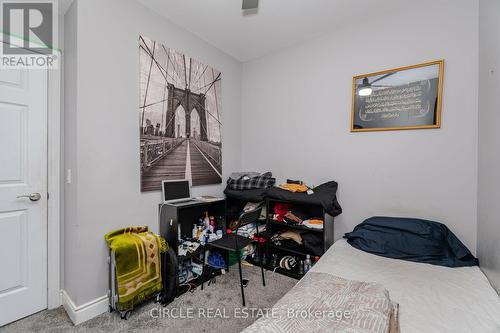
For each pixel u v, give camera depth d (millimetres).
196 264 2168
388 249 1793
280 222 2389
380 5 2010
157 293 1833
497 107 1348
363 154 2246
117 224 1806
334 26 2320
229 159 2938
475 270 1525
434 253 1703
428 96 1929
